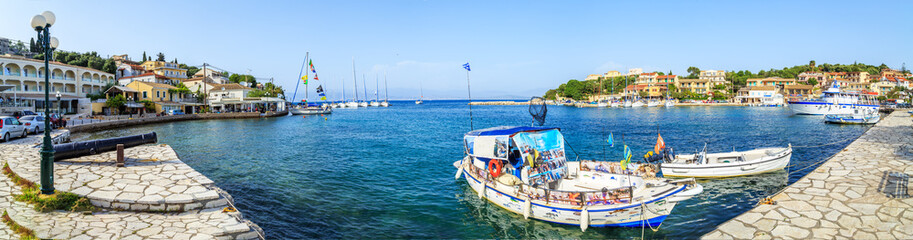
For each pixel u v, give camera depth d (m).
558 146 15.96
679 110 99.06
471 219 13.91
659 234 12.37
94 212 10.74
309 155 26.83
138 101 66.75
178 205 11.12
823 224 10.84
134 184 12.71
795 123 53.97
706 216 13.93
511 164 15.34
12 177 13.48
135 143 20.11
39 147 20.97
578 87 160.12
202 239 9.20
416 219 13.89
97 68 89.00
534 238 12.27
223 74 124.44
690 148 31.33
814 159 24.16
